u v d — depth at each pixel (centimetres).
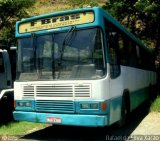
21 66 950
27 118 914
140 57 1437
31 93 913
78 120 832
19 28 973
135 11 2458
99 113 816
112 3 2514
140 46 1459
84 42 865
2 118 1162
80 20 875
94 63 845
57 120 859
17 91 943
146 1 1956
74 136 948
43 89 891
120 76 992
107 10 2534
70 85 851
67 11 893
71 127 1092
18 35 971
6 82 1147
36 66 920
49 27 917
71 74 862
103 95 823
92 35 860
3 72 1139
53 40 905
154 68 2072
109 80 860
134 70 1250
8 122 1164
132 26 2630
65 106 855
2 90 1117
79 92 838
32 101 910
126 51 1119
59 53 891
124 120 1029
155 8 1925
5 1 2609
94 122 815
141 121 1160
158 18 2039
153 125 1051
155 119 1162
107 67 848
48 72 895
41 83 895
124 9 2498
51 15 916
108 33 906
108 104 842
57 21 907
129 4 2452
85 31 869
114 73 924
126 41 1134
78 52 866
